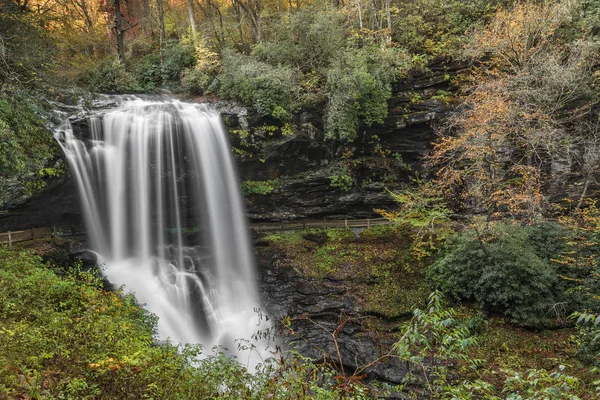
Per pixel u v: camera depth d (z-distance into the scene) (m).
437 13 23.20
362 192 20.44
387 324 14.77
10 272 10.21
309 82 20.14
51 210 15.97
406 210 18.03
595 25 18.77
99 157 16.80
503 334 13.49
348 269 17.12
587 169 17.16
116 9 24.34
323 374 6.21
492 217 16.73
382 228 19.38
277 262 17.94
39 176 14.82
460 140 15.03
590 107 18.12
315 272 17.12
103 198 17.11
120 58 24.39
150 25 29.75
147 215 18.23
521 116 16.31
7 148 12.12
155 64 24.69
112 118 17.16
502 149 18.56
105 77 23.11
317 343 14.27
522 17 17.48
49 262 13.66
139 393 5.98
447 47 21.20
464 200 19.06
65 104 16.77
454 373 11.62
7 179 13.59
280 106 18.97
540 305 13.54
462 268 14.73
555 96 17.08
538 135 15.38
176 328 15.35
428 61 21.03
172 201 18.78
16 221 15.25
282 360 6.16
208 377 6.66
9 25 12.69
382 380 12.33
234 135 19.05
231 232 19.41
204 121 18.70
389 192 19.50
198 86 21.92
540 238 15.13
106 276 15.60
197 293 16.97
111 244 17.34
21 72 13.23
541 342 12.99
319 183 20.05
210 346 15.05
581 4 19.41
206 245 19.27
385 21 23.06
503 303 13.91
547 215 17.61
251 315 16.53
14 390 5.26
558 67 16.59
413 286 16.05
